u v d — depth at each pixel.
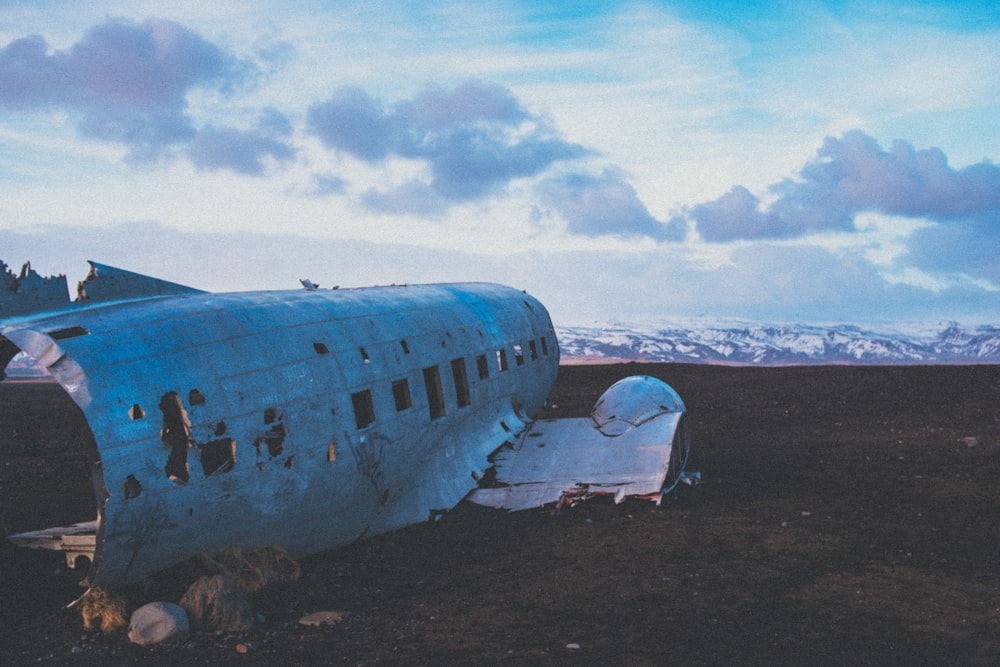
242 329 10.88
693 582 9.85
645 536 12.22
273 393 10.55
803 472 17.64
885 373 33.34
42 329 9.43
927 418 24.33
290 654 7.82
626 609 8.88
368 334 13.05
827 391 30.27
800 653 7.54
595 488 14.23
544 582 10.09
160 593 9.34
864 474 17.28
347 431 11.55
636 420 16.09
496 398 16.94
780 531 12.45
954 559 10.91
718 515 13.62
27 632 8.65
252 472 10.02
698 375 36.88
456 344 15.63
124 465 8.80
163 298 11.65
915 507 14.17
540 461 15.44
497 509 14.05
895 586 9.67
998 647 7.69
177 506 9.22
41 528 13.77
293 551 11.05
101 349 9.31
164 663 7.68
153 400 9.27
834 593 9.40
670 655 7.48
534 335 19.64
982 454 18.94
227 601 8.67
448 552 11.86
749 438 22.64
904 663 7.30
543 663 7.36
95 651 8.04
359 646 7.98
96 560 8.73
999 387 28.53
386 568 11.11
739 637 7.96
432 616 8.91
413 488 13.57
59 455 21.91
